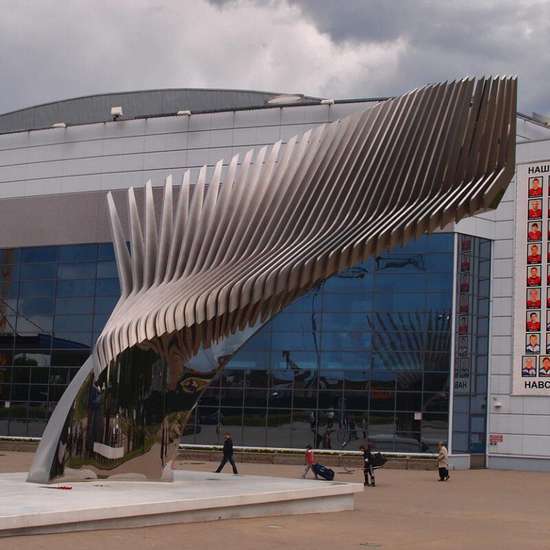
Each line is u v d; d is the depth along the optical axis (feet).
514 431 134.51
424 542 48.57
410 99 55.72
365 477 93.30
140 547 40.91
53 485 56.03
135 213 65.36
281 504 57.06
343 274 139.33
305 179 58.85
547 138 135.44
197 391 61.05
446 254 133.90
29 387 155.63
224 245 60.13
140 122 150.51
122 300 62.90
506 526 58.34
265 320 60.18
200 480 63.26
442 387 132.36
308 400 139.44
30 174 157.58
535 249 135.23
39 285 156.46
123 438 59.57
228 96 180.04
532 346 134.31
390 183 55.06
